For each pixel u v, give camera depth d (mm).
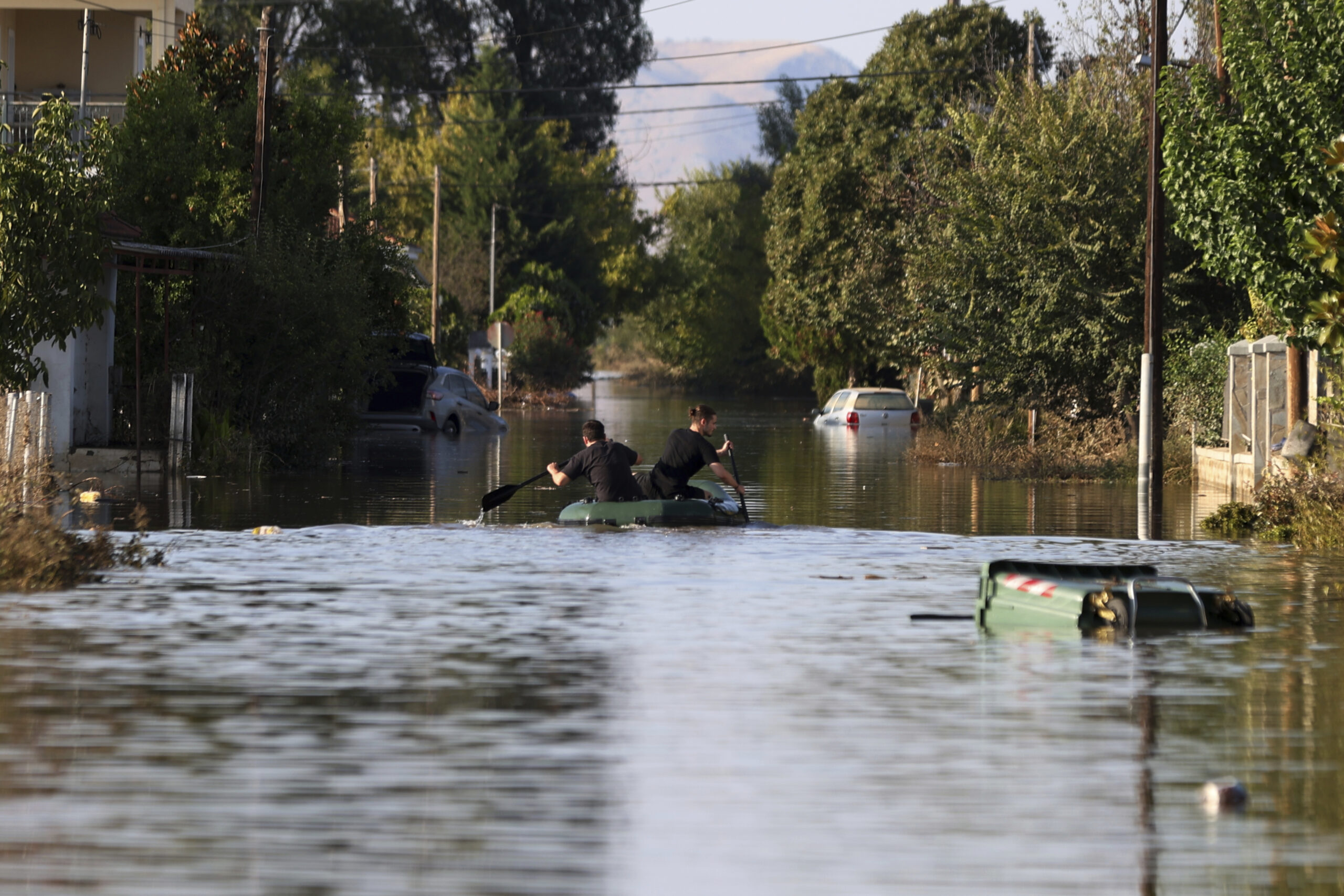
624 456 67938
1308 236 50094
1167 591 40531
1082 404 118562
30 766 25734
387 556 55000
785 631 39375
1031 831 22688
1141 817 23375
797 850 21812
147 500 77875
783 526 67000
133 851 21516
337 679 32844
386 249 130750
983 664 35094
